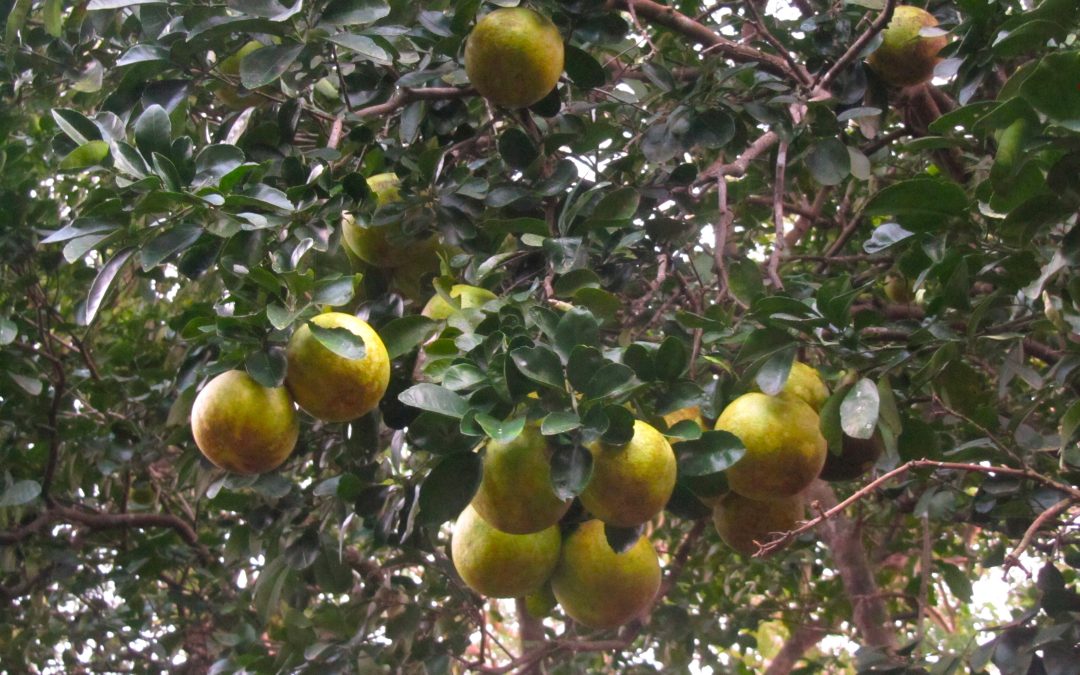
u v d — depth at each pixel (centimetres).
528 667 423
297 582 417
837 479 294
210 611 493
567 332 227
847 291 264
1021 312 299
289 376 234
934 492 352
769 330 256
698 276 375
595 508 228
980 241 280
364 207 269
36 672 487
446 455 227
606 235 310
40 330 444
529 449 222
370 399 238
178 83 296
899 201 271
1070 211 251
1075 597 309
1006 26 273
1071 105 220
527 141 314
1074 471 306
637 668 488
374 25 305
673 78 354
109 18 343
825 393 270
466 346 237
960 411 299
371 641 405
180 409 339
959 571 473
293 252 237
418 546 365
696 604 530
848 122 408
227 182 223
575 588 270
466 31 291
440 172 312
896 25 357
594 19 313
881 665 362
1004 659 311
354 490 327
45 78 372
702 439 239
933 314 273
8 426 449
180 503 548
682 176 340
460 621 437
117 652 520
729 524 281
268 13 254
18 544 444
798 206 486
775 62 361
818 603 546
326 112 343
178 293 495
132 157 230
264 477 368
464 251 311
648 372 234
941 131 274
